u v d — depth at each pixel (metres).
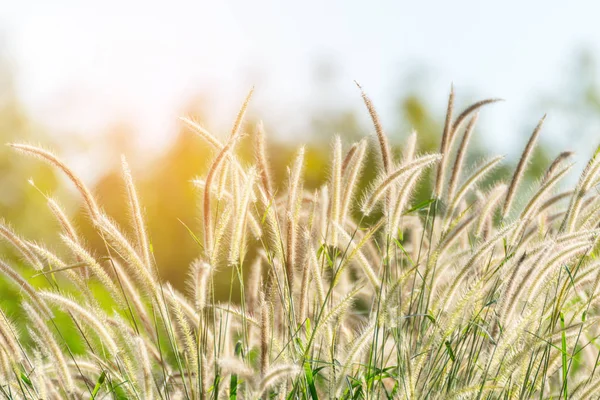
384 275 3.34
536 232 3.76
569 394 3.38
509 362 3.11
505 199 3.79
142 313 3.37
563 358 3.11
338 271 3.30
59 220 3.38
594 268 3.32
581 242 3.09
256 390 2.73
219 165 3.10
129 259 3.03
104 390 3.37
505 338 3.12
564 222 3.49
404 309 3.39
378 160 3.65
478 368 3.35
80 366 3.38
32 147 3.21
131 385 3.10
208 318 3.15
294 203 3.49
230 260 3.26
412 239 4.01
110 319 3.36
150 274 3.07
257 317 3.56
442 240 3.56
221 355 3.14
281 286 3.44
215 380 2.97
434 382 3.15
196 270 3.07
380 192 3.35
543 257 3.11
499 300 3.22
